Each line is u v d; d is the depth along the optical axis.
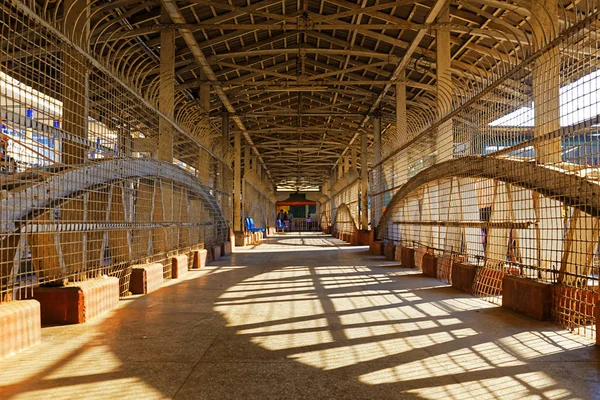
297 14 12.87
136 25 11.96
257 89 18.97
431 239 10.88
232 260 14.27
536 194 6.02
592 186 4.94
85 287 5.42
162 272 8.51
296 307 6.28
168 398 2.98
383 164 16.55
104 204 6.87
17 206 4.75
